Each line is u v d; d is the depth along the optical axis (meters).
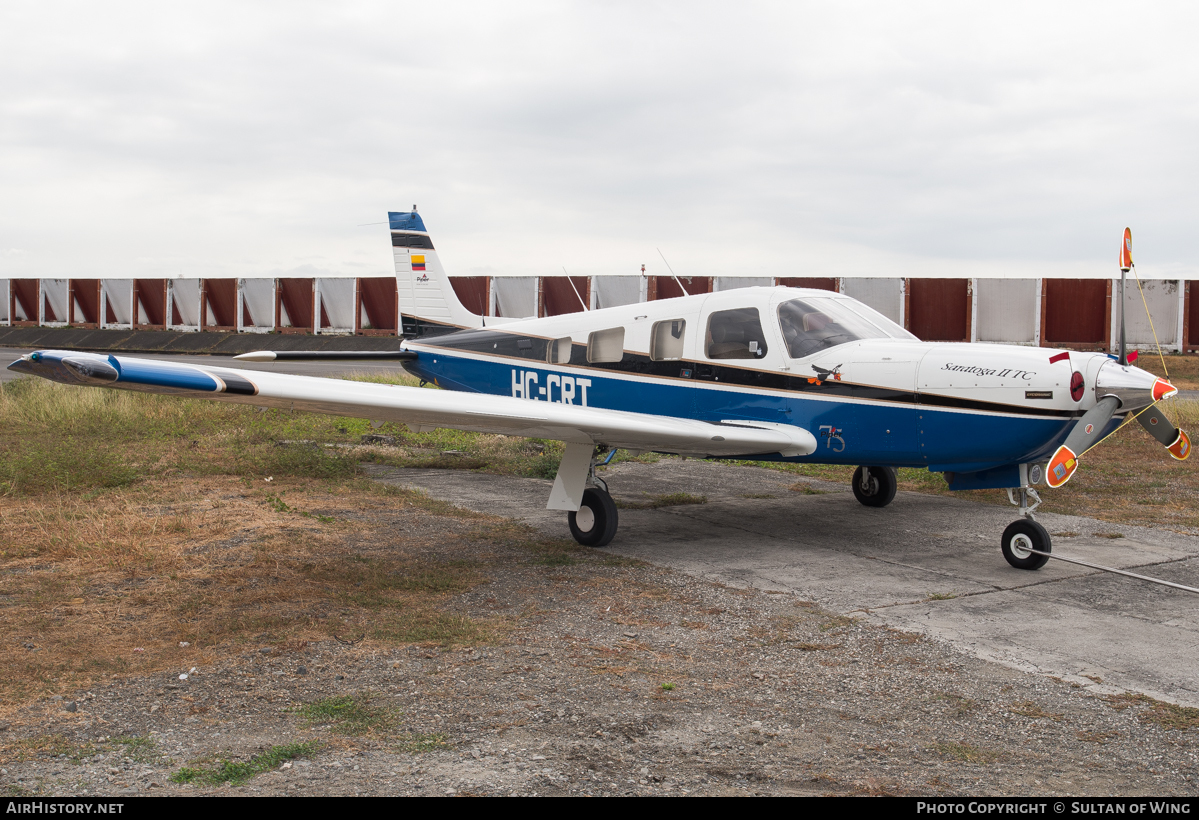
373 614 4.38
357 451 10.20
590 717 3.14
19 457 8.30
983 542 6.17
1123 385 4.91
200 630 4.08
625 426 5.38
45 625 4.13
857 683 3.53
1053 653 3.89
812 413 5.95
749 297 6.41
